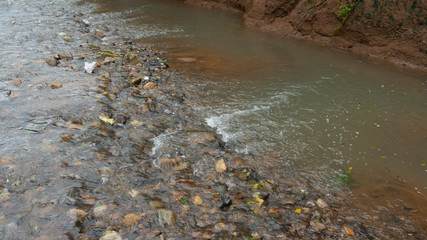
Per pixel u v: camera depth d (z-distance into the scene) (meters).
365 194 3.85
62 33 8.95
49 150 4.05
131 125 4.84
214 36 9.71
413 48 7.44
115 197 3.42
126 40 9.11
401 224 3.42
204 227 3.16
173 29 10.33
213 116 5.33
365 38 8.29
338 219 3.45
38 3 12.52
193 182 3.80
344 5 8.53
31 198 3.31
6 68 6.39
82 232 2.96
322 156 4.50
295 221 3.35
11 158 3.86
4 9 11.28
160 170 3.94
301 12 9.62
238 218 3.31
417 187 4.00
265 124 5.18
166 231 3.07
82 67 6.80
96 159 3.98
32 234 2.90
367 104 5.84
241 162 4.22
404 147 4.72
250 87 6.42
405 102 5.90
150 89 6.04
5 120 4.65
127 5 13.12
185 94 6.02
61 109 5.02
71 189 3.45
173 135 4.69
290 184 3.94
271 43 9.15
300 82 6.66
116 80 6.29
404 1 7.60
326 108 5.69
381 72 7.18
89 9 12.26
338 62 7.75
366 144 4.78
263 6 10.47
